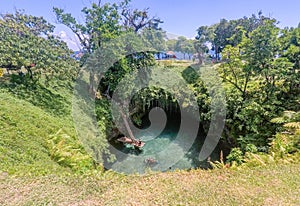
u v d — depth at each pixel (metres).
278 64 8.04
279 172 3.91
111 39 10.05
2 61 9.07
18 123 6.53
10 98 8.37
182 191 3.29
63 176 4.05
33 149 5.66
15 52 9.42
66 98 10.88
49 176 4.00
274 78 8.50
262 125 8.07
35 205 2.92
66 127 7.94
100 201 3.06
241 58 8.60
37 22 12.34
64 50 11.66
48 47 10.88
